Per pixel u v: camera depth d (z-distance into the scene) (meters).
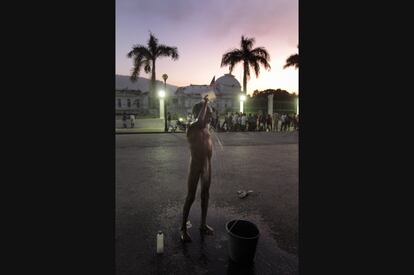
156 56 22.91
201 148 2.93
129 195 4.79
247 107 24.88
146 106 38.94
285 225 3.61
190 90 36.19
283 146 11.30
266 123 19.31
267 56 22.23
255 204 4.40
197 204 4.38
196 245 3.03
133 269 2.58
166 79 17.80
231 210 4.14
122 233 3.30
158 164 7.55
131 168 7.03
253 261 2.74
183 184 5.52
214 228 3.49
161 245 2.84
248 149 10.48
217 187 5.35
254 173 6.55
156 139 13.76
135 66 22.67
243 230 2.92
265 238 3.25
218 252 2.89
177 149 10.38
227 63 22.33
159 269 2.58
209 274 2.52
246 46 21.83
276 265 2.69
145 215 3.88
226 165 7.49
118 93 37.72
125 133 16.25
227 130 18.25
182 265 2.65
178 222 3.66
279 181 5.81
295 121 19.94
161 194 4.87
